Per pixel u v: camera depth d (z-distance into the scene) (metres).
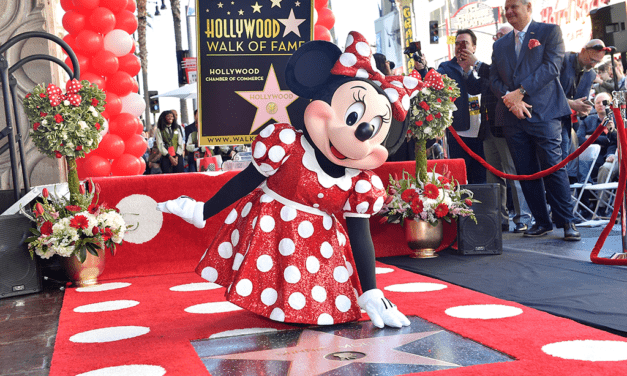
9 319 3.02
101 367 1.97
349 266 2.60
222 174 4.23
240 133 4.54
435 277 3.44
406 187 4.25
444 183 4.25
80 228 3.70
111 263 4.04
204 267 2.58
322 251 2.49
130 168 5.53
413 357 1.97
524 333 2.15
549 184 5.03
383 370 1.85
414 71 2.65
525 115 5.14
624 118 3.85
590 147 6.31
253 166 2.54
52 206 3.88
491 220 4.23
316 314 2.39
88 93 3.91
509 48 5.38
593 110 6.58
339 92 2.38
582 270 3.43
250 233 2.51
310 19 4.60
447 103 4.22
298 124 2.84
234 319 2.64
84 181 4.11
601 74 6.73
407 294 2.96
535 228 5.40
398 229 4.53
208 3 4.41
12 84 4.57
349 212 2.56
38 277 3.82
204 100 4.47
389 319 2.38
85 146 3.89
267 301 2.43
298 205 2.49
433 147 7.02
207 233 4.21
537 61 5.18
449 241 4.59
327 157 2.42
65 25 5.42
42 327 2.79
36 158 5.09
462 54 5.95
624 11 4.34
